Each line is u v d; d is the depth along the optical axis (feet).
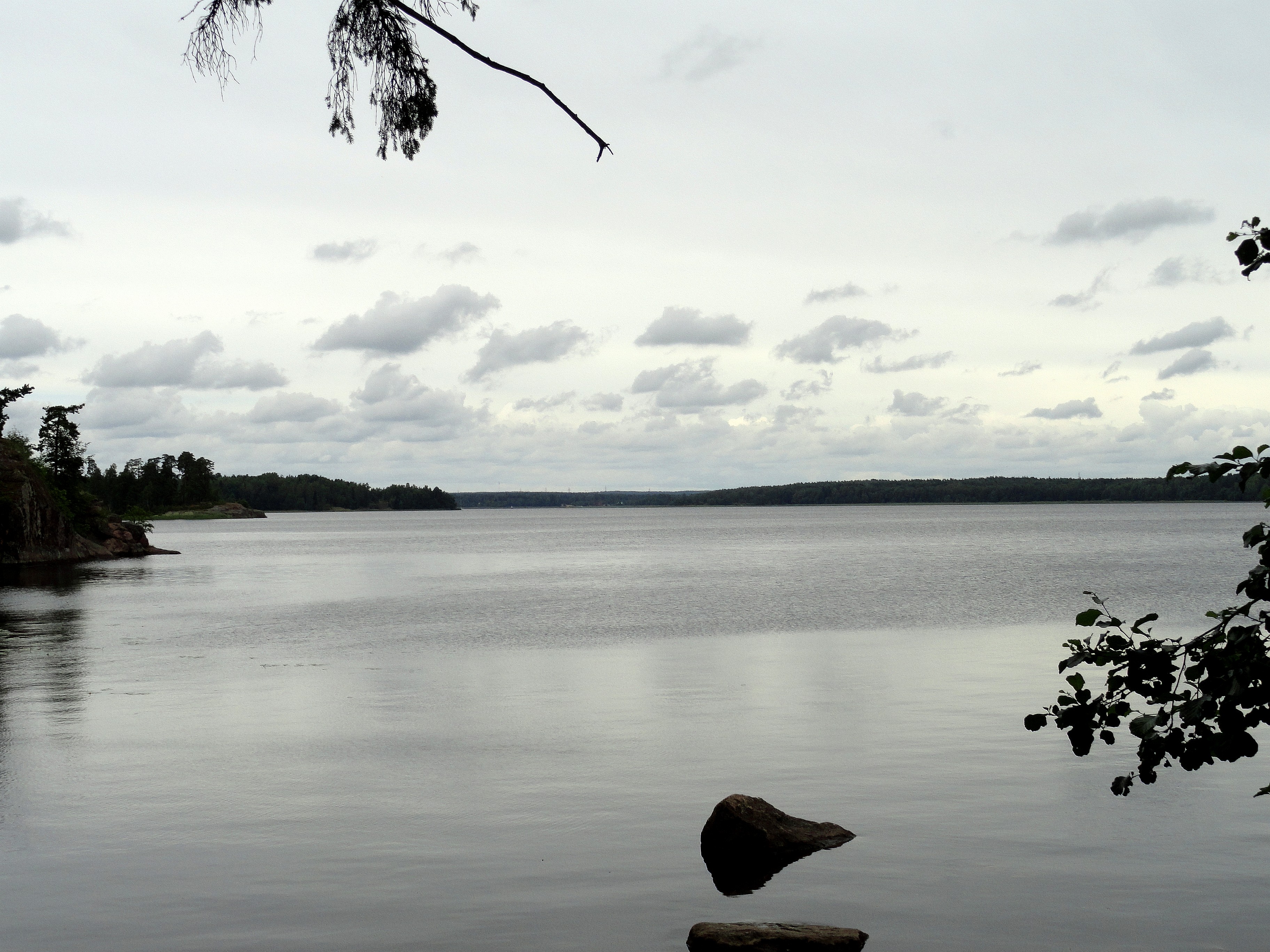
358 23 22.99
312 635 100.94
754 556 265.13
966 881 30.58
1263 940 26.27
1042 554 255.09
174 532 590.14
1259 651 16.75
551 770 44.16
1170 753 17.58
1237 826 35.12
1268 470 17.65
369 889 30.32
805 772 43.37
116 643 94.38
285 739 50.80
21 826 36.40
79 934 27.17
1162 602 124.77
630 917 28.30
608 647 88.89
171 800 39.81
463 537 467.52
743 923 26.55
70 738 51.26
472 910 28.81
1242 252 17.75
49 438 298.35
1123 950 25.89
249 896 29.78
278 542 423.64
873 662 77.36
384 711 58.75
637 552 304.71
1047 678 68.28
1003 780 41.55
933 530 471.21
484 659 81.76
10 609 132.57
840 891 29.99
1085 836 34.32
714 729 52.47
